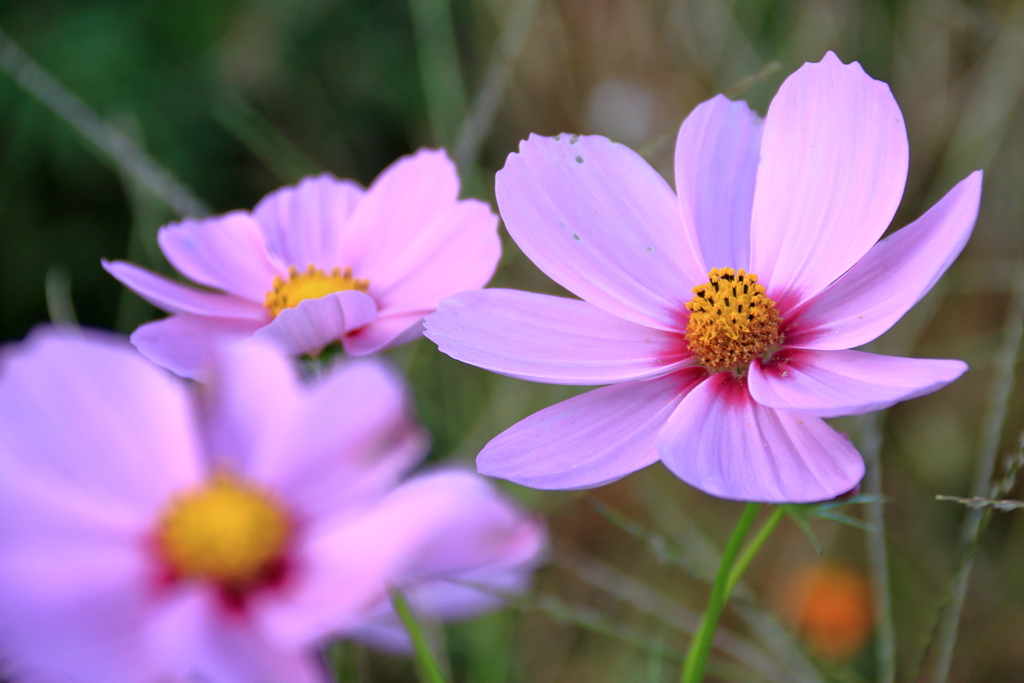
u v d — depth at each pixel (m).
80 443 0.34
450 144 0.57
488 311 0.39
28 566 0.33
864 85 0.40
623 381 0.39
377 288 0.42
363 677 0.44
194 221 0.44
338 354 0.41
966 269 0.67
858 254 0.39
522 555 0.33
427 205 0.43
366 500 0.34
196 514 0.34
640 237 0.40
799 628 0.62
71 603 0.33
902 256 0.39
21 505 0.34
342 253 0.43
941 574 0.65
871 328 0.38
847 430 0.52
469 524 0.33
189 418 0.35
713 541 0.67
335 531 0.34
